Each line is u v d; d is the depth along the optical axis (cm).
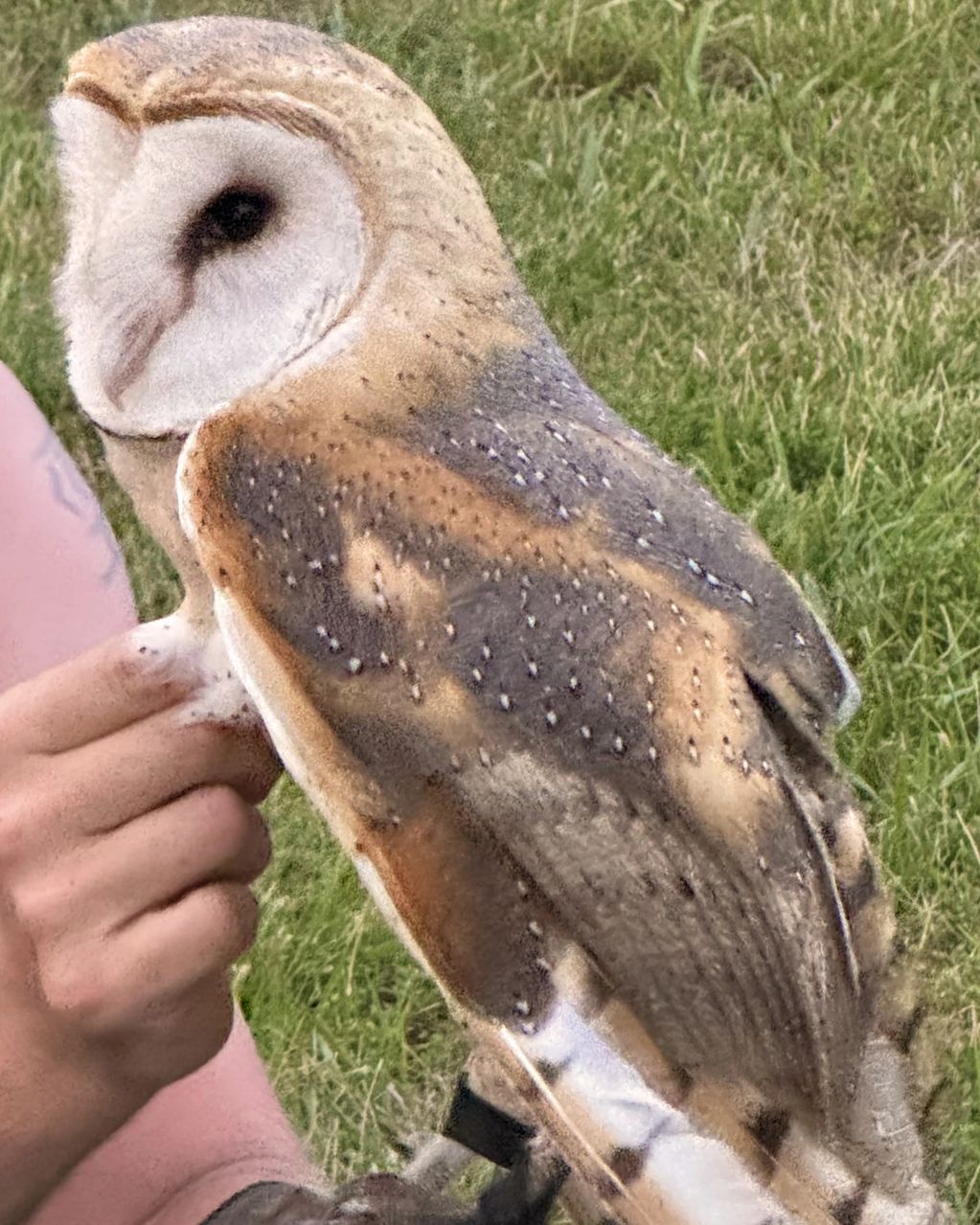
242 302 129
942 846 267
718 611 131
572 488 130
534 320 139
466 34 379
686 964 126
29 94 322
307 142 125
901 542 315
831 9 469
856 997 133
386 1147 239
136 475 134
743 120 435
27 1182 124
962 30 469
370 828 125
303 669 123
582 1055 125
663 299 377
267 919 259
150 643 122
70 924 119
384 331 128
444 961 126
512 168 374
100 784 119
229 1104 164
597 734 124
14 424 179
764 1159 126
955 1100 175
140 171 128
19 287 291
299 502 125
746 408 346
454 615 124
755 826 127
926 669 294
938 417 347
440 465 127
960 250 402
